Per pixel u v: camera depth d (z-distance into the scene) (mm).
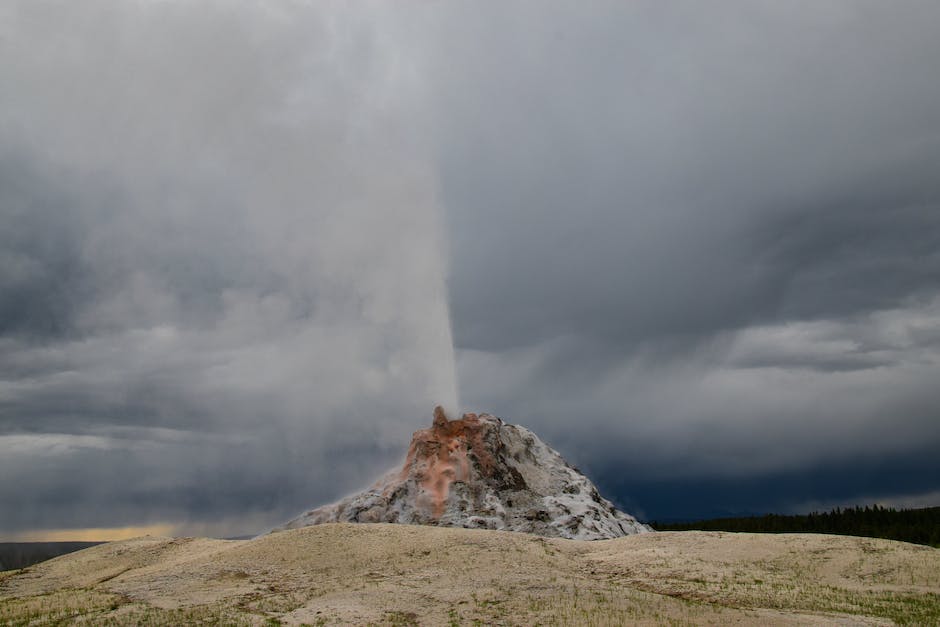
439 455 118438
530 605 47531
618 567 62812
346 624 43531
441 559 61906
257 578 57312
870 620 43812
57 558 82062
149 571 66125
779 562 62531
